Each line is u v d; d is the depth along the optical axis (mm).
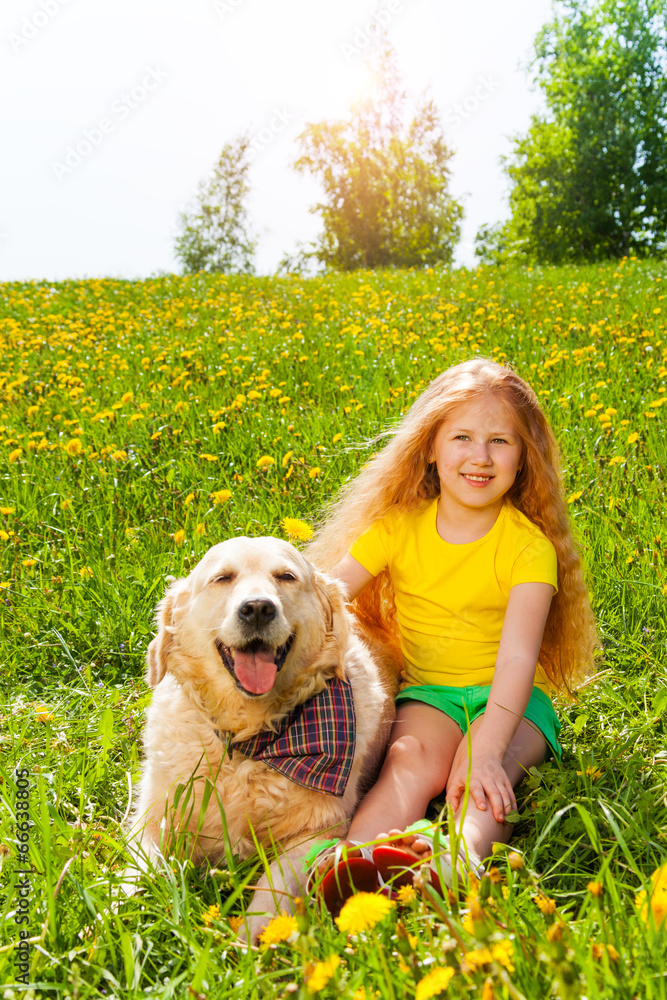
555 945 1261
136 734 2816
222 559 2379
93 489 4758
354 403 5750
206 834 2195
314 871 1838
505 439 2719
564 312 8789
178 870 1983
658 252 31438
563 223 33344
